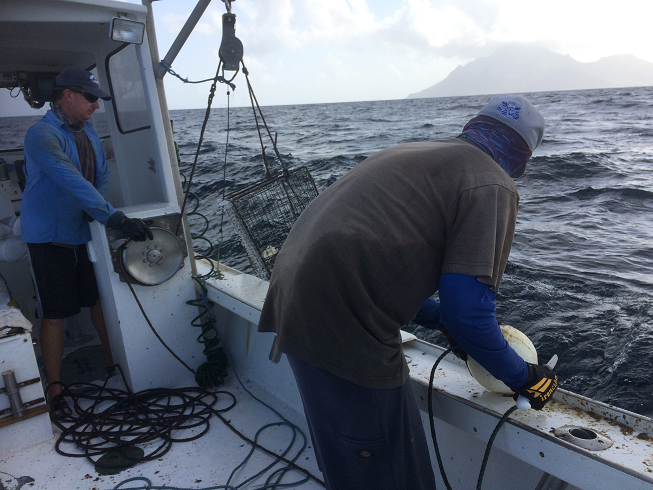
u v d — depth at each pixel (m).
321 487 1.84
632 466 1.06
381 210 1.11
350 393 1.22
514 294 5.48
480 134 1.25
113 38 2.17
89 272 2.53
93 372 2.77
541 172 13.16
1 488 1.89
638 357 4.19
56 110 2.23
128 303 2.42
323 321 1.17
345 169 13.09
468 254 1.04
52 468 2.00
